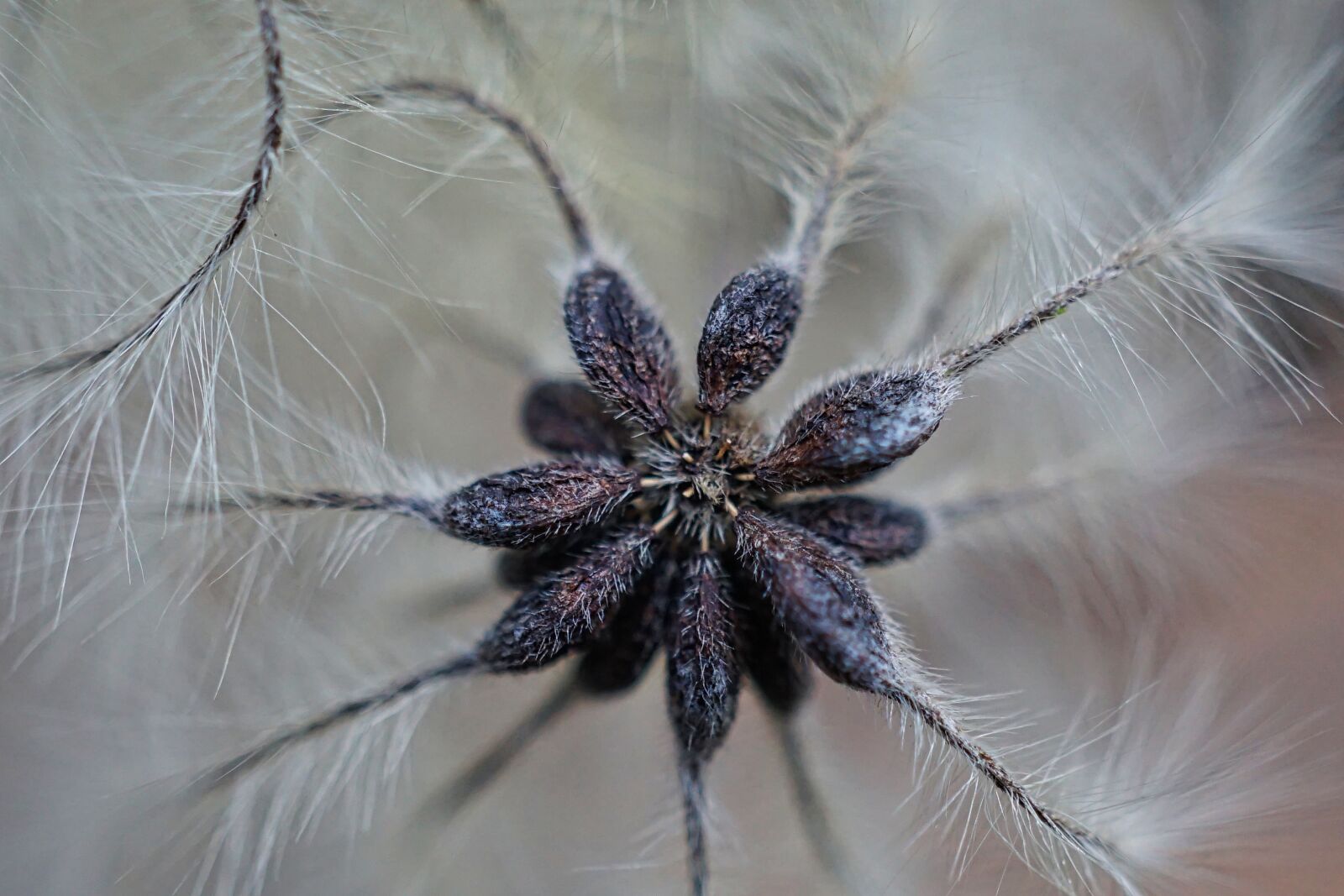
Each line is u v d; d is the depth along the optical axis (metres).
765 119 0.08
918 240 0.08
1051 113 0.08
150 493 0.07
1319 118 0.08
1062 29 0.08
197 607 0.08
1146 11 0.08
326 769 0.08
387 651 0.08
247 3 0.07
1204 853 0.07
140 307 0.07
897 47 0.08
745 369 0.07
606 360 0.07
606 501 0.07
